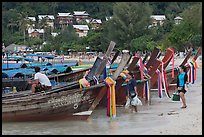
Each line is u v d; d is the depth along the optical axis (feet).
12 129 62.69
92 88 68.69
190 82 127.03
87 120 69.41
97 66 75.56
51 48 465.88
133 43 396.78
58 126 64.75
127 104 77.92
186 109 78.59
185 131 57.41
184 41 357.82
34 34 584.81
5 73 103.91
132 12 414.00
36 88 74.08
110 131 60.75
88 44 463.83
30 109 66.80
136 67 99.04
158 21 578.66
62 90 71.92
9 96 72.43
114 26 416.05
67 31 542.16
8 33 562.25
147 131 59.52
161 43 387.96
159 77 99.81
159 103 89.10
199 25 359.46
